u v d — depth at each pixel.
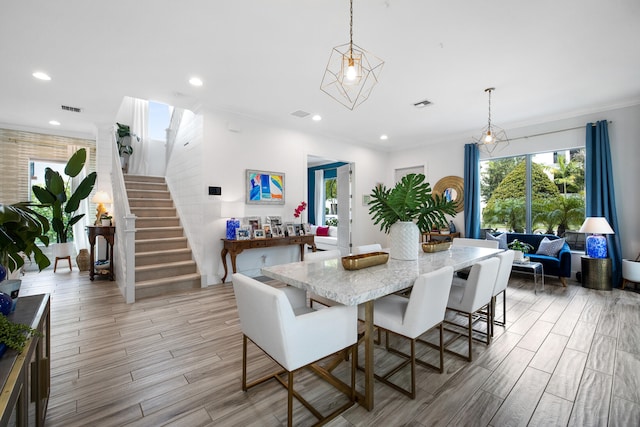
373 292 1.57
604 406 1.76
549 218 5.16
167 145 6.36
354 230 6.70
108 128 5.68
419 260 2.42
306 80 3.58
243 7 2.30
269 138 5.16
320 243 8.02
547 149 5.05
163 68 3.28
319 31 2.61
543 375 2.10
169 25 2.53
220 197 4.57
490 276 2.37
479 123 5.27
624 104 4.29
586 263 4.32
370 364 1.74
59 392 1.90
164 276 4.23
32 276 5.05
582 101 4.24
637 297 3.87
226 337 2.72
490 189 5.86
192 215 4.75
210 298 3.84
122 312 3.33
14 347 1.05
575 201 4.91
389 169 7.44
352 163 6.71
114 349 2.48
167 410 1.74
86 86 3.74
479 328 2.93
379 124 5.35
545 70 3.32
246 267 4.89
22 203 1.58
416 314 1.79
